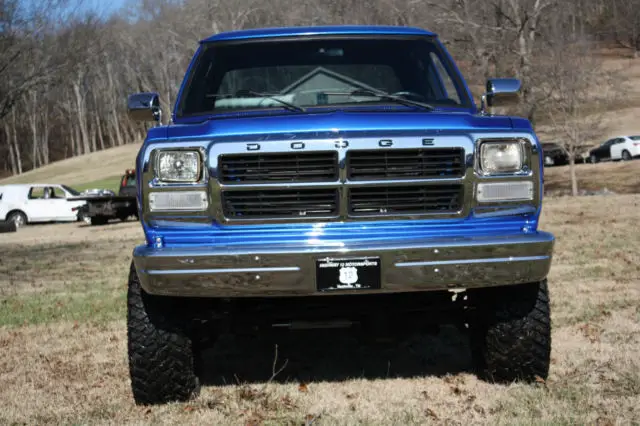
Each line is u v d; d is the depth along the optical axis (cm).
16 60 2417
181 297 457
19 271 1280
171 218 433
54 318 796
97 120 13450
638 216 1695
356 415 433
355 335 509
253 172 430
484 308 470
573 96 3625
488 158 440
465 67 4009
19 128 14162
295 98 535
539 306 462
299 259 416
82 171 9194
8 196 3108
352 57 557
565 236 1362
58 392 515
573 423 399
